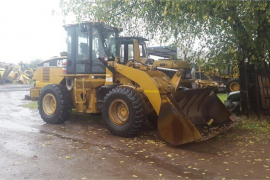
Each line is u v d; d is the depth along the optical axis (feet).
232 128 22.75
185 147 17.72
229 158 15.67
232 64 27.20
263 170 13.89
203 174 13.34
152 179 12.71
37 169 13.70
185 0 20.99
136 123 19.38
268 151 16.93
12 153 16.06
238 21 23.00
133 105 19.30
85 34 23.95
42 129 22.49
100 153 16.34
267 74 27.20
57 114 24.13
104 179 12.64
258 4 20.52
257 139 19.60
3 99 46.03
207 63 26.35
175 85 21.12
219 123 21.90
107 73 22.18
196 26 25.85
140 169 13.89
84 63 23.90
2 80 98.37
